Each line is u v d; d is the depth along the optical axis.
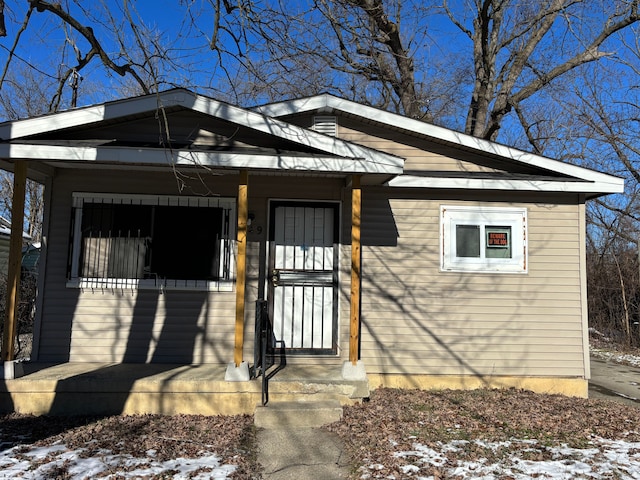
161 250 6.86
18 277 5.87
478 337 7.07
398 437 5.05
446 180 7.08
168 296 6.82
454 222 7.21
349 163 5.95
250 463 4.46
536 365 7.08
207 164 5.75
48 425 5.29
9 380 5.64
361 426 5.34
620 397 7.67
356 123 7.43
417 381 6.96
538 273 7.20
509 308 7.13
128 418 5.55
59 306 6.70
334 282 7.06
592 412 6.18
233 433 5.19
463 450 4.74
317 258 7.10
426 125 7.22
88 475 4.06
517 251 7.21
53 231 6.77
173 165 5.45
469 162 7.45
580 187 7.13
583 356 7.11
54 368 6.27
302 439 5.04
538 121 15.04
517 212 7.26
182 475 4.12
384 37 13.25
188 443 4.88
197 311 6.82
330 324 7.04
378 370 6.95
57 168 6.80
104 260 6.80
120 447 4.70
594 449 4.87
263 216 7.03
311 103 7.17
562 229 7.27
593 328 16.77
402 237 7.16
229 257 6.93
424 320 7.05
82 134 6.08
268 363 6.88
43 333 6.66
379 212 7.18
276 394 5.83
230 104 5.89
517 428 5.43
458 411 5.93
